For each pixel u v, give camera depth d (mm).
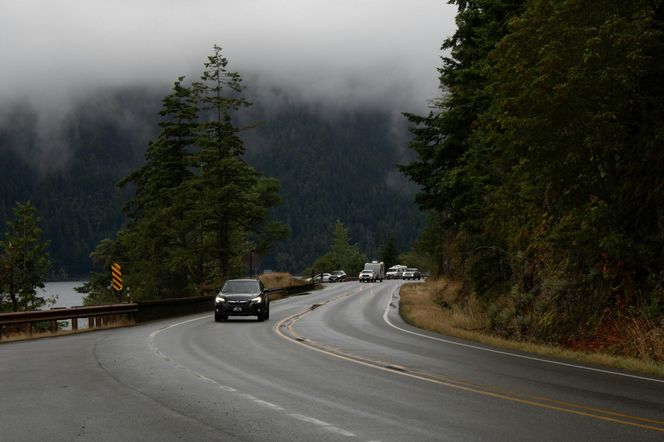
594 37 17219
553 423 8969
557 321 22703
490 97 28172
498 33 27953
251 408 9969
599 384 12547
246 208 58969
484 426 8758
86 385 12164
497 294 31547
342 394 11234
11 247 72062
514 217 25969
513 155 20875
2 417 9328
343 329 26391
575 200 21000
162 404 10273
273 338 22188
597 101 18500
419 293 58062
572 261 23734
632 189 21016
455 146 32906
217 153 59219
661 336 17859
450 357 16938
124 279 62469
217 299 30656
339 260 180750
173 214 58188
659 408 10102
